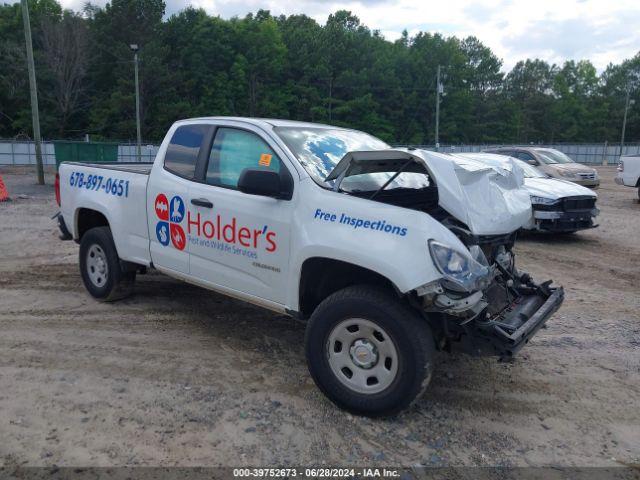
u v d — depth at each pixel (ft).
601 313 20.70
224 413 12.78
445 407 13.37
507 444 11.91
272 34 252.42
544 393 14.23
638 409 13.55
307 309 14.01
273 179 13.35
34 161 138.00
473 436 12.17
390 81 261.65
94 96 212.84
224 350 16.37
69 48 203.82
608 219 45.14
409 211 12.00
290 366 15.35
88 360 15.43
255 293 14.60
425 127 271.08
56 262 26.71
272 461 11.08
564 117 298.35
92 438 11.65
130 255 18.37
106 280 19.71
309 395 13.70
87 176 20.17
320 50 264.11
